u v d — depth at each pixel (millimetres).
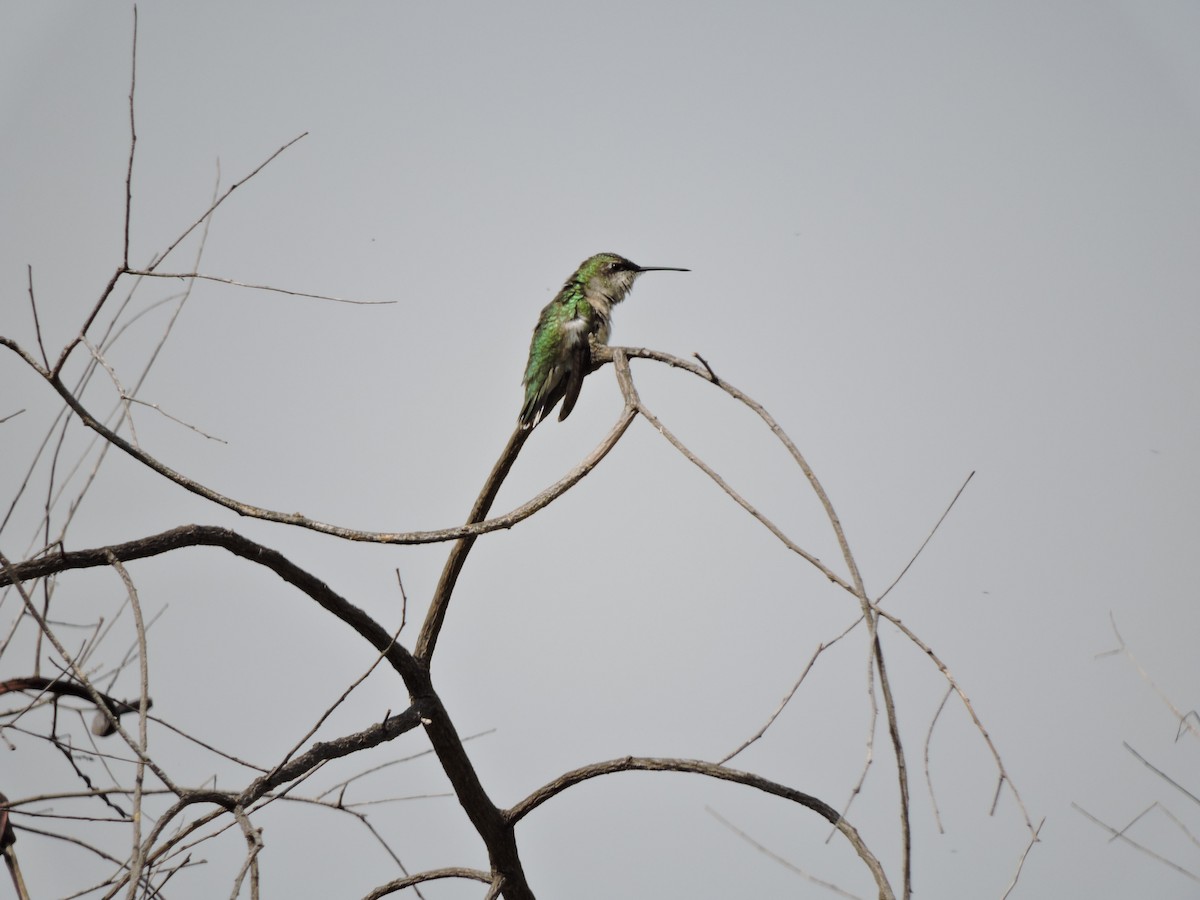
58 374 7836
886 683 7297
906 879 7168
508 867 11875
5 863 7988
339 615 10445
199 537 9328
